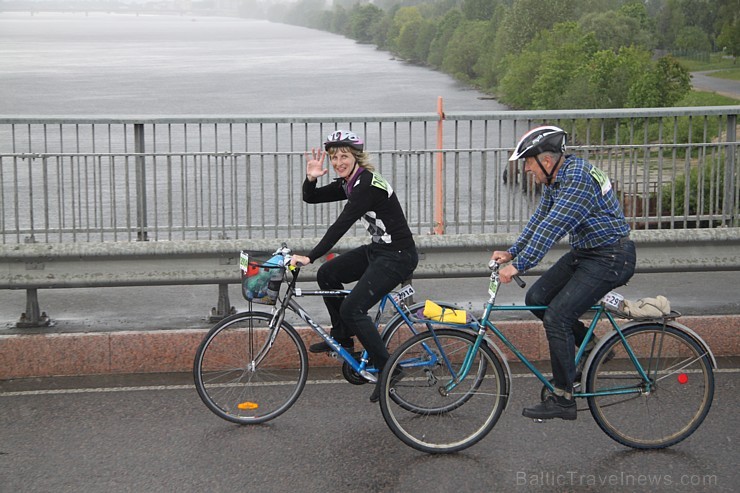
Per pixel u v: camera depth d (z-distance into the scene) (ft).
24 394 19.54
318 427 17.67
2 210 27.09
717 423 17.58
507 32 406.62
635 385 16.53
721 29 507.71
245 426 17.79
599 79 272.10
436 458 16.26
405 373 16.74
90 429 17.57
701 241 22.61
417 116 27.78
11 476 15.49
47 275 21.57
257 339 18.95
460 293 26.96
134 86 434.71
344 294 17.70
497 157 27.32
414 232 29.07
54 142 126.41
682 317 21.76
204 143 129.18
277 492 14.90
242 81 463.01
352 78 477.36
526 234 16.52
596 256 15.84
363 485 15.16
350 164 16.96
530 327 21.36
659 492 14.84
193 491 14.94
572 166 15.64
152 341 20.89
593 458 16.20
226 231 30.99
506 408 17.34
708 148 28.40
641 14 415.64
